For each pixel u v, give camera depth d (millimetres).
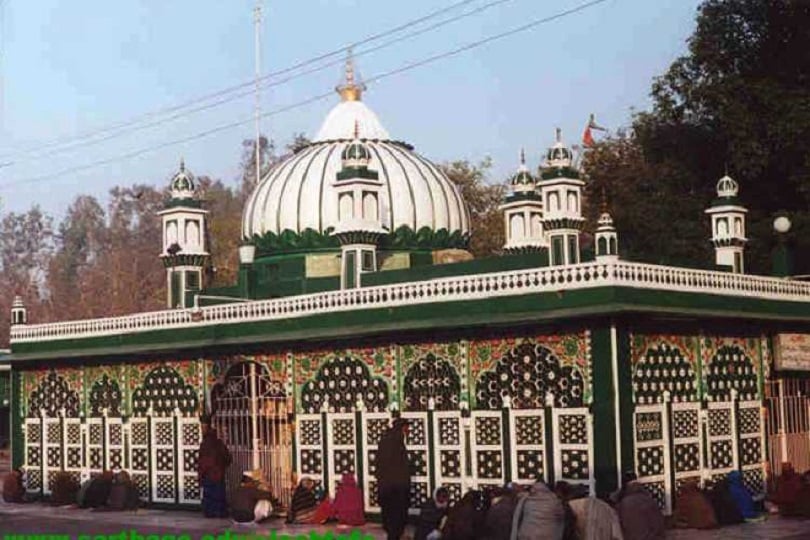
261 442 20609
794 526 17172
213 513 20578
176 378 22078
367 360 19172
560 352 16953
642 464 16797
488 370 17719
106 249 78938
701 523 16781
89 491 22375
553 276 16969
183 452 21891
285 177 25734
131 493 22078
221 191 68375
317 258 24812
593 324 16562
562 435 16891
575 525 14312
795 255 22344
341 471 19469
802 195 27688
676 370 17688
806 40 27547
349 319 19297
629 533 14633
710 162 29688
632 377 16688
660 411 17234
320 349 19812
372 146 25859
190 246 25891
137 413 22797
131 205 79812
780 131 26406
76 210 85375
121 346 22938
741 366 19062
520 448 17344
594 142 34750
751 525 17297
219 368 21297
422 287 18438
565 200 20109
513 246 26562
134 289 58719
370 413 19094
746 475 18906
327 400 19688
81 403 23875
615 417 16281
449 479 18094
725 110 27078
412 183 25312
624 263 16641
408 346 18656
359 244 22172
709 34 28047
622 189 32031
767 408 19562
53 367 24516
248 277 24578
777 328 19844
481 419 17781
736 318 18438
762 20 27984
